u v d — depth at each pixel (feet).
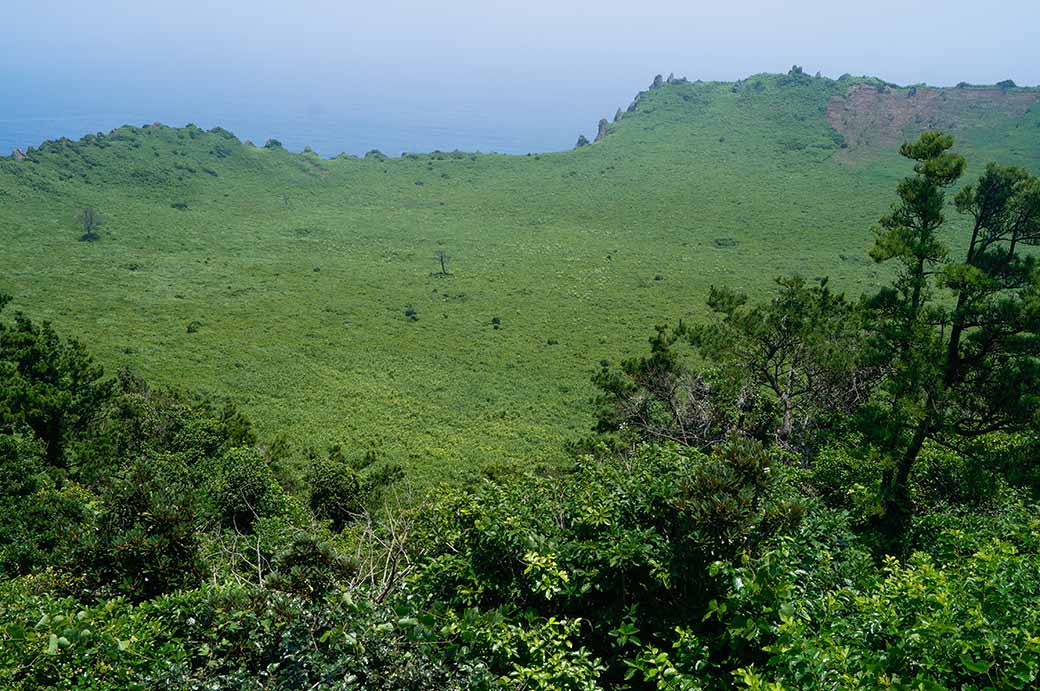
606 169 568.00
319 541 27.55
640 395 79.77
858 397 69.26
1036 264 55.93
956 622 19.62
